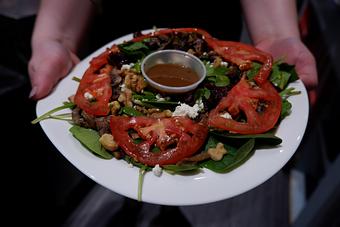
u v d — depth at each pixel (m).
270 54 0.45
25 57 0.57
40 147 0.55
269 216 0.57
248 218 0.56
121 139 0.34
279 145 0.34
